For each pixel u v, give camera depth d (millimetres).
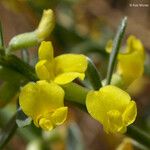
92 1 221
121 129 90
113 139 188
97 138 217
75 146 174
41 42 97
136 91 211
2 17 223
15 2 187
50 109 91
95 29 217
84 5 218
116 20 225
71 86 101
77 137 175
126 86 115
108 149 197
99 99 91
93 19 220
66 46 205
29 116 91
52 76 95
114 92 91
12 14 222
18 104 97
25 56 114
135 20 227
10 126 109
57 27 205
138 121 197
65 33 207
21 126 94
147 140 110
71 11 215
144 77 208
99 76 103
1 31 101
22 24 222
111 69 109
